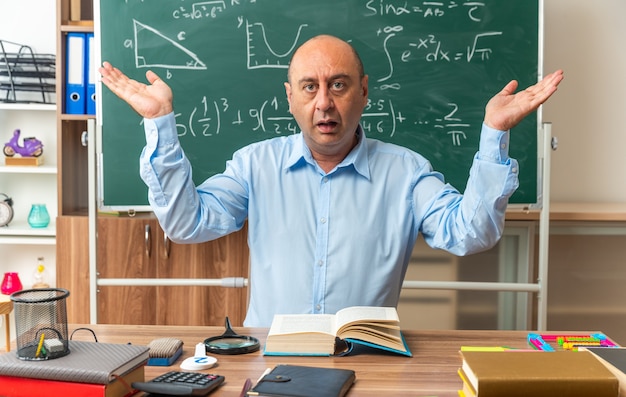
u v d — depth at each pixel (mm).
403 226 2016
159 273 2705
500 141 1675
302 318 1597
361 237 1992
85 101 2764
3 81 3137
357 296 1982
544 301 2600
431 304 2816
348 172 2031
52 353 1230
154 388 1216
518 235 2766
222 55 2654
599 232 2803
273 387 1231
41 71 3072
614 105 3078
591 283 2826
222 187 2045
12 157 3049
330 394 1208
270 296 2025
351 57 1886
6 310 1671
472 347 1465
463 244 1808
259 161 2082
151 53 2650
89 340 1569
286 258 2016
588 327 2840
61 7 2729
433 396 1255
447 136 2676
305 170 2053
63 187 2773
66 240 2715
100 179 2656
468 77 2662
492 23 2650
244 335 1594
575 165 3092
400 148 2109
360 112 1926
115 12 2639
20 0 3154
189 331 1656
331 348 1482
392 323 1544
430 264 2787
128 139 2650
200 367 1380
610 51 3057
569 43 3057
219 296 2711
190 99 2664
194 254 2697
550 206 2924
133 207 2662
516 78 2662
